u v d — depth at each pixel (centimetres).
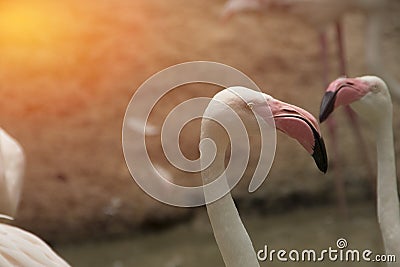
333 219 1505
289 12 1541
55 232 1498
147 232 1518
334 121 1538
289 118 569
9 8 1689
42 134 1568
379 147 749
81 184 1533
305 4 1512
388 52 1811
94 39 1694
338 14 1525
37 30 1683
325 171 577
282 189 1582
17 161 938
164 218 1522
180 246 1441
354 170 1638
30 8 1705
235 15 1788
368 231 1411
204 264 1334
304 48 1766
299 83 1717
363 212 1539
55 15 1706
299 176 1600
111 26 1720
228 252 592
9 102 1591
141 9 1762
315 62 1750
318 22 1539
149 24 1744
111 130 1596
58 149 1559
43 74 1633
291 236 1415
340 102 716
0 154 881
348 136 1670
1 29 1672
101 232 1507
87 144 1574
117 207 1520
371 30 1584
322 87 1712
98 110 1614
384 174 748
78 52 1669
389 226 741
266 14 1681
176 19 1770
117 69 1667
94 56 1672
